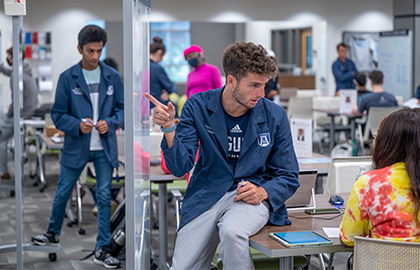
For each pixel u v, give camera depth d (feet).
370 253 5.65
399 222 5.82
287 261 6.28
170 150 6.74
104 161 12.25
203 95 7.42
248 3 40.96
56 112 12.08
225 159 7.25
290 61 53.88
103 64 12.39
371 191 5.96
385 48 38.22
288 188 7.15
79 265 12.48
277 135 7.34
